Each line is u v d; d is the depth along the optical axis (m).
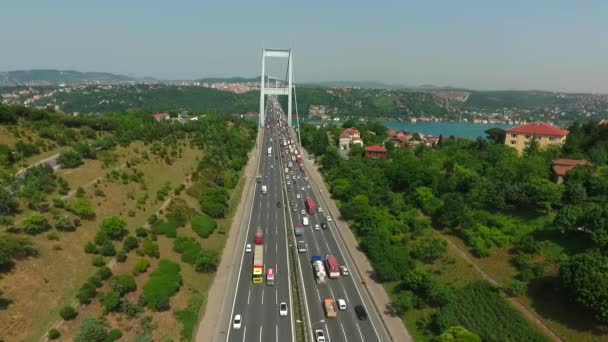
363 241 90.88
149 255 75.94
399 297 70.56
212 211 103.75
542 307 63.19
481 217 91.31
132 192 94.94
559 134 158.88
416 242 89.12
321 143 192.25
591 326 57.44
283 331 62.81
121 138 124.31
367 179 127.75
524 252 76.88
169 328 60.84
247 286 75.62
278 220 109.81
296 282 76.31
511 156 134.00
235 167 150.12
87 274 65.31
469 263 78.50
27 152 99.06
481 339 58.91
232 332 62.19
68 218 72.69
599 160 121.50
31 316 54.19
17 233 66.50
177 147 138.00
